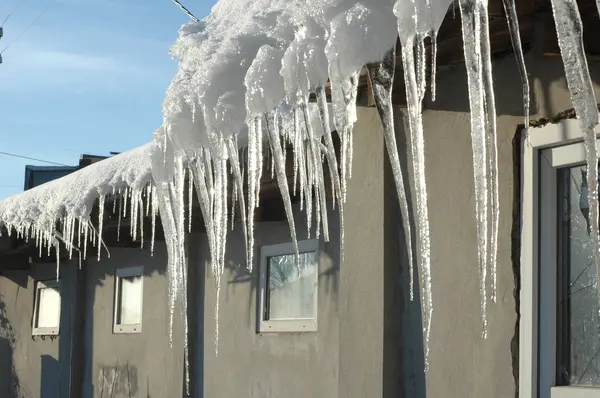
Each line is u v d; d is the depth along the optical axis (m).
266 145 5.77
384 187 4.84
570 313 3.97
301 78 3.41
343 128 3.25
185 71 4.56
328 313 6.28
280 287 6.98
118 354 9.73
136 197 6.85
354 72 3.12
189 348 8.12
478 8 2.75
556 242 4.03
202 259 8.10
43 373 11.62
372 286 4.87
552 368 3.98
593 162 2.41
